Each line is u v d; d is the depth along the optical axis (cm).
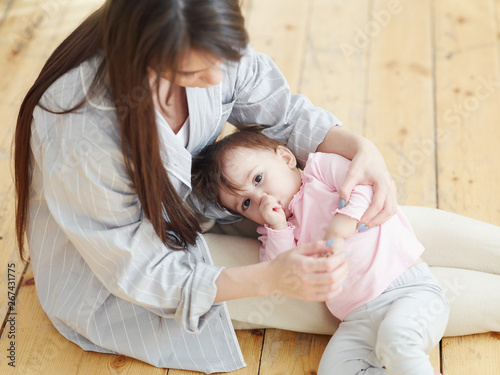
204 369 135
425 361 117
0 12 234
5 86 206
